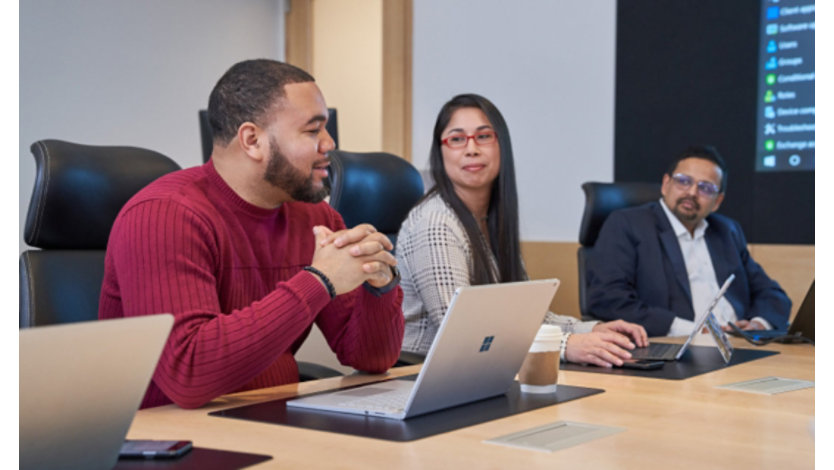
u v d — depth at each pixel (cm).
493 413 121
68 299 181
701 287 329
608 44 457
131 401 87
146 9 519
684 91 434
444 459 95
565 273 471
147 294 140
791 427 112
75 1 484
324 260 143
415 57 525
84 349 80
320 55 568
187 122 546
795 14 400
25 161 461
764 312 329
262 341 134
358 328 168
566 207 474
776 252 406
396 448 100
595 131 464
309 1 573
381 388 143
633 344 191
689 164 324
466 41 505
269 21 588
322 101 163
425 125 523
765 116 411
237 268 159
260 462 93
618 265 322
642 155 449
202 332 132
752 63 414
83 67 489
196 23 547
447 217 221
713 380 154
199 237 148
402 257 226
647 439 105
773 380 154
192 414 124
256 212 164
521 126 488
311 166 160
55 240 185
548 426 112
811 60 397
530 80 484
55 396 79
